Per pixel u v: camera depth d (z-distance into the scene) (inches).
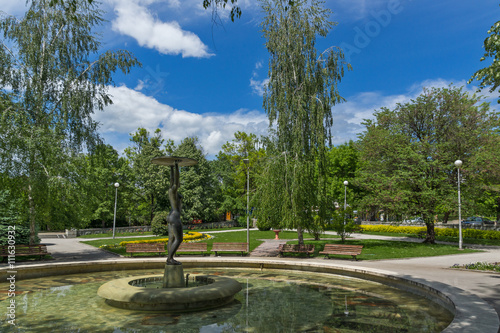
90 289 468.8
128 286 393.4
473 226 1398.9
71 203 715.4
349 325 307.3
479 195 1039.6
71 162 724.0
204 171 2022.6
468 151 1029.8
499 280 439.2
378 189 1024.2
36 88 741.3
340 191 1768.0
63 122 745.6
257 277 563.8
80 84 792.9
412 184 1008.2
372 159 1130.0
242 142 2128.4
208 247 959.6
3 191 733.9
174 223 422.9
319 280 536.4
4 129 634.8
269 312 355.6
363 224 1857.8
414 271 519.8
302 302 395.9
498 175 969.5
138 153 1941.4
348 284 502.6
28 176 660.7
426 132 1094.4
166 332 294.4
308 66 807.7
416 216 1074.7
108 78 827.4
